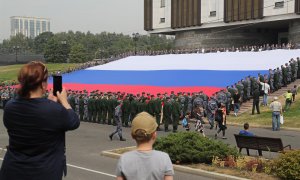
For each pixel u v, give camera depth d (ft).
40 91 11.84
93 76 180.96
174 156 44.55
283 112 97.55
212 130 82.64
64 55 474.90
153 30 305.73
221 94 100.17
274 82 116.47
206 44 276.21
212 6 262.06
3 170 11.56
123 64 199.72
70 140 67.92
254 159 42.73
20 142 11.31
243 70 145.79
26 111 11.25
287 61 149.79
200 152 44.24
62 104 11.83
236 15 245.45
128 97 92.99
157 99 84.64
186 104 96.58
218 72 147.95
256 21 238.68
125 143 64.49
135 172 11.81
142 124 12.17
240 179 37.86
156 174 11.77
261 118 94.58
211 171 41.16
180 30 287.69
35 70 11.71
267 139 46.24
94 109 101.40
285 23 241.55
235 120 95.71
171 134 47.34
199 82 137.28
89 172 42.52
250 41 269.03
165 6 294.87
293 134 76.79
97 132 80.02
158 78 154.10
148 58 205.36
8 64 431.02
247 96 111.14
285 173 36.47
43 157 11.32
